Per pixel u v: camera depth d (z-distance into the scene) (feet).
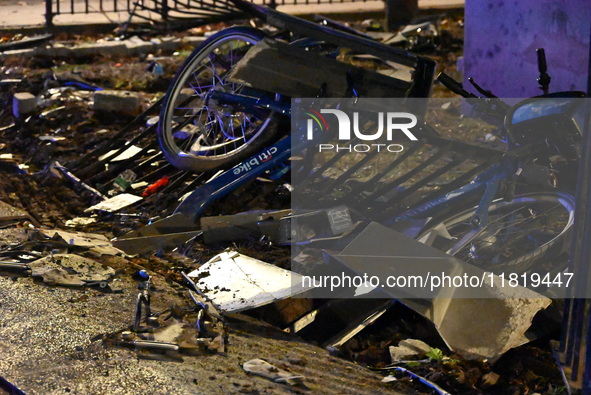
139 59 41.86
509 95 29.94
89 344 15.40
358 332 16.65
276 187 24.09
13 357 14.89
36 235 20.74
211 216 22.70
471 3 31.50
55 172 26.32
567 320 14.37
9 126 31.07
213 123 25.25
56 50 41.39
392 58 22.50
